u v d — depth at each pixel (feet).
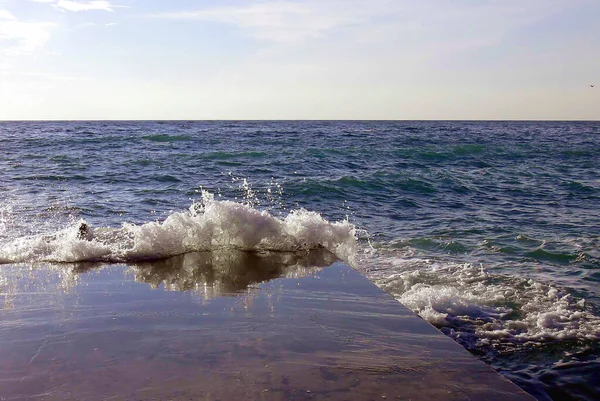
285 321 11.05
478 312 14.80
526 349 12.44
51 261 16.42
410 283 17.56
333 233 20.08
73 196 35.86
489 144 93.66
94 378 8.14
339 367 8.76
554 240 24.81
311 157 65.26
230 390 7.79
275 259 17.43
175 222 18.69
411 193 40.81
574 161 67.05
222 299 12.62
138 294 12.90
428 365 8.96
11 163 55.01
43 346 9.41
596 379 11.00
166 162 57.47
